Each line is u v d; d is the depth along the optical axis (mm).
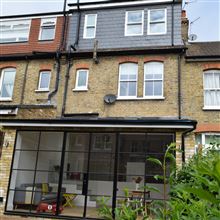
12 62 14562
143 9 14203
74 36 14352
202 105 11703
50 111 11680
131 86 12922
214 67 12156
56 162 13266
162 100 12117
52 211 9531
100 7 14594
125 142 14578
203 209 1763
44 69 13945
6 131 9523
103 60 13352
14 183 9805
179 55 12641
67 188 12852
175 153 7914
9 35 15609
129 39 13703
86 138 14742
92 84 13039
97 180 13977
